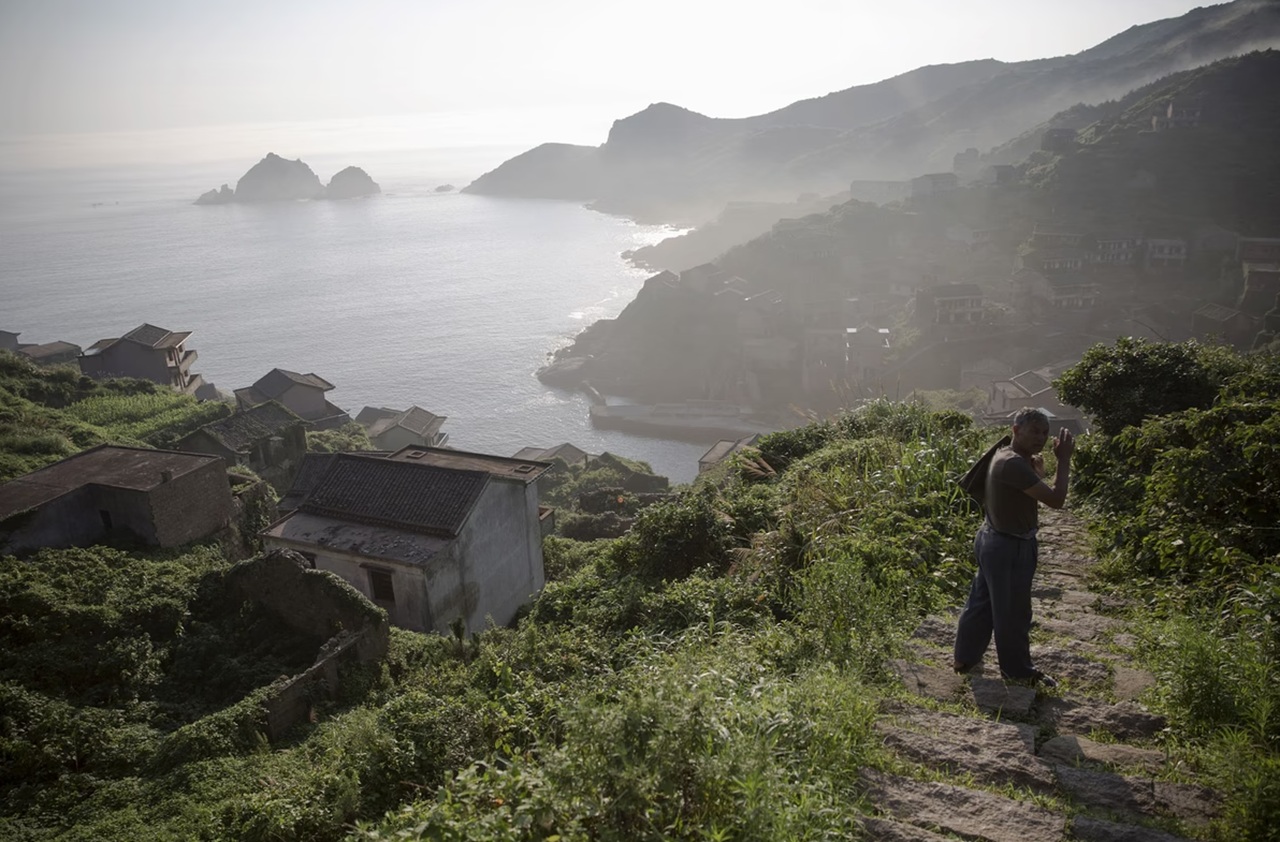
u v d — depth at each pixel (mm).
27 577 19656
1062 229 109812
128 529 24234
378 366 122062
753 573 9594
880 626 6723
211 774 13812
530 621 12258
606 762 4012
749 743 4246
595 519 37500
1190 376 12086
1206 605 6523
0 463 29984
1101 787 4426
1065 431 5469
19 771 14555
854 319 115500
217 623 19500
